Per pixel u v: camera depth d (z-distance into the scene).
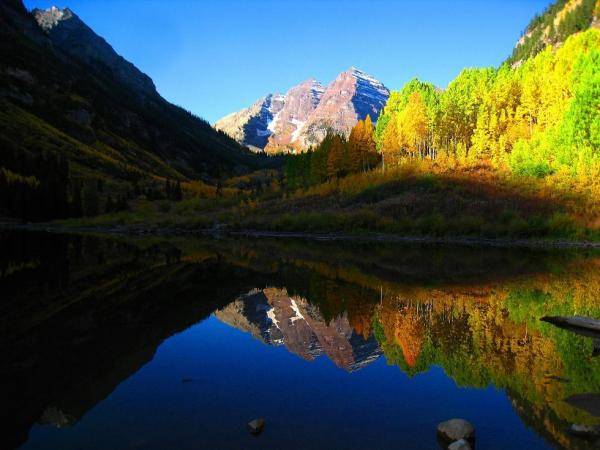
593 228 53.06
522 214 59.59
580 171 63.41
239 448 7.07
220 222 98.88
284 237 72.25
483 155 85.69
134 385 10.10
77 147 187.50
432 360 12.16
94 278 26.58
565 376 10.80
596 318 16.50
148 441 7.34
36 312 17.47
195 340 14.00
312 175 111.56
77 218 112.50
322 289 24.17
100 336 14.16
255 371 11.22
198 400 9.23
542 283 25.56
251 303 20.31
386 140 100.62
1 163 125.44
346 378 10.70
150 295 21.58
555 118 79.81
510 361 11.93
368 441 7.39
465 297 21.45
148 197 157.88
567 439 7.54
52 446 7.13
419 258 39.53
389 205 74.12
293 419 8.29
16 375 10.57
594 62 81.56
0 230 85.12
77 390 9.72
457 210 66.00
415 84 125.25
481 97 98.19
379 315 17.83
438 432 7.64
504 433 7.77
